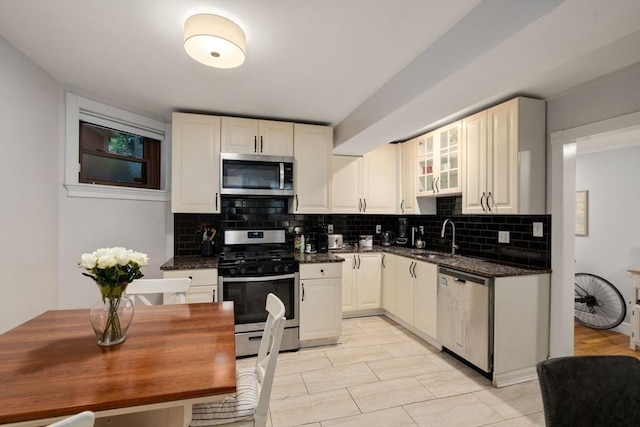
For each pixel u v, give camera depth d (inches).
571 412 38.4
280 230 127.3
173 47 70.4
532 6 45.7
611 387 39.8
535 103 91.7
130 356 42.8
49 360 41.2
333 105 106.7
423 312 116.0
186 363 41.1
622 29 46.9
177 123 108.2
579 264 148.6
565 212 89.6
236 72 82.4
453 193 117.3
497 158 96.3
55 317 57.9
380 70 80.7
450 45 62.5
